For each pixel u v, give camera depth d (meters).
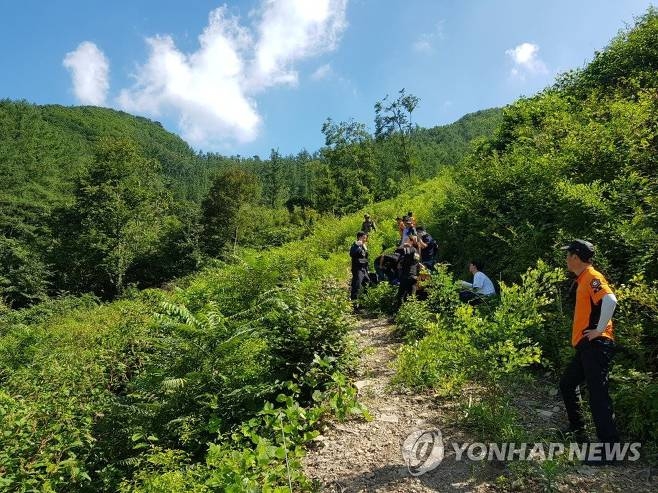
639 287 4.54
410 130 43.81
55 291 37.38
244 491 3.39
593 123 8.80
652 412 3.84
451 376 5.24
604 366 3.72
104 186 37.72
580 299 3.87
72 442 5.19
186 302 12.09
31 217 49.84
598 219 6.32
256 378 5.59
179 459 4.48
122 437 5.60
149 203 42.41
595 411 3.73
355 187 49.50
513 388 5.19
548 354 5.50
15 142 75.44
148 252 41.22
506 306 4.61
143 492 3.80
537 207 7.91
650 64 12.31
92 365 8.31
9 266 35.38
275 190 84.19
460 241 10.46
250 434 4.20
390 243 15.88
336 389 5.46
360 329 8.65
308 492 3.74
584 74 14.37
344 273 14.20
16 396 6.75
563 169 8.16
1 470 4.60
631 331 4.54
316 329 5.91
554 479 3.40
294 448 4.43
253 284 9.27
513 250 7.68
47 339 12.54
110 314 15.41
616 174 7.21
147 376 6.29
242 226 46.41
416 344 6.21
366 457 4.23
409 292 8.76
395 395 5.47
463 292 7.53
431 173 56.78
